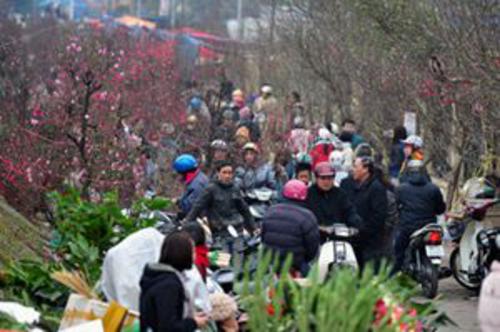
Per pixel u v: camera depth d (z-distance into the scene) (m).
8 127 24.48
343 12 39.94
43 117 24.47
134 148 25.25
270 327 12.05
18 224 21.69
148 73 41.94
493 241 22.28
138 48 49.62
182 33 71.94
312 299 11.73
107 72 29.08
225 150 24.16
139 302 13.55
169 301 12.79
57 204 18.44
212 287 16.23
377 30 32.94
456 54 25.75
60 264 17.09
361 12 33.00
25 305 16.09
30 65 49.38
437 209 22.78
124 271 14.84
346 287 11.52
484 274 22.41
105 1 111.19
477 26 24.77
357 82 37.12
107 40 44.53
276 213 18.06
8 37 50.03
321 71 40.75
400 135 30.59
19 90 32.56
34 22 74.12
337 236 19.95
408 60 32.06
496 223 23.78
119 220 17.98
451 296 22.77
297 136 33.72
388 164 34.62
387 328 11.64
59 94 25.97
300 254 17.92
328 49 40.44
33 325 14.78
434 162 34.28
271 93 41.88
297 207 18.12
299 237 17.92
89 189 23.27
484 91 24.75
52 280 16.59
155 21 103.31
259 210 26.14
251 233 21.09
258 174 27.09
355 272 12.30
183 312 13.00
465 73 26.09
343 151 31.45
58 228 18.16
